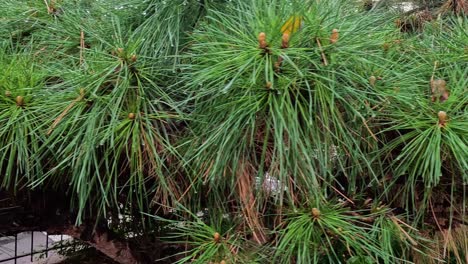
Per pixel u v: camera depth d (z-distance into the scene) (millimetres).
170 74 795
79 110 734
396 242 756
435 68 787
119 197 859
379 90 732
